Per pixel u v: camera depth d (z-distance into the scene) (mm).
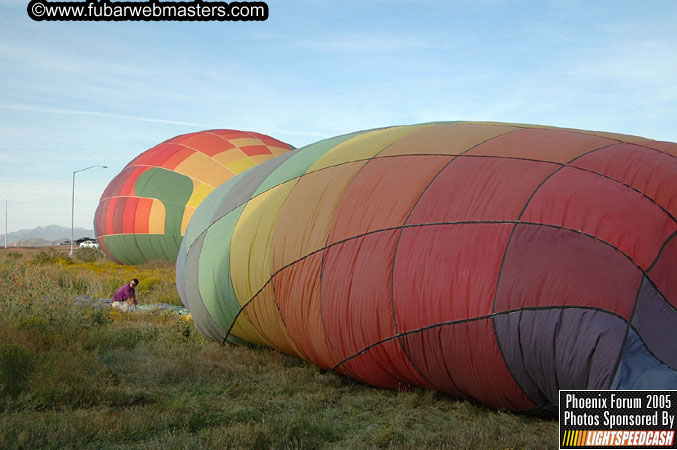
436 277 6637
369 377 7637
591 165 6957
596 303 5703
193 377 8125
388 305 6996
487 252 6438
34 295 10820
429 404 7012
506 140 7938
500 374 6211
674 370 5367
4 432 5438
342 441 5789
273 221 9039
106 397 6824
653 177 6621
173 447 5324
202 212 11508
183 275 11695
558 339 5762
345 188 8383
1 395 6562
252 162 28734
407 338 6855
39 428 5645
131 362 8695
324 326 7762
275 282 8594
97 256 34062
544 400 6211
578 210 6383
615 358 5434
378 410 6840
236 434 5641
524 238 6363
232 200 10570
